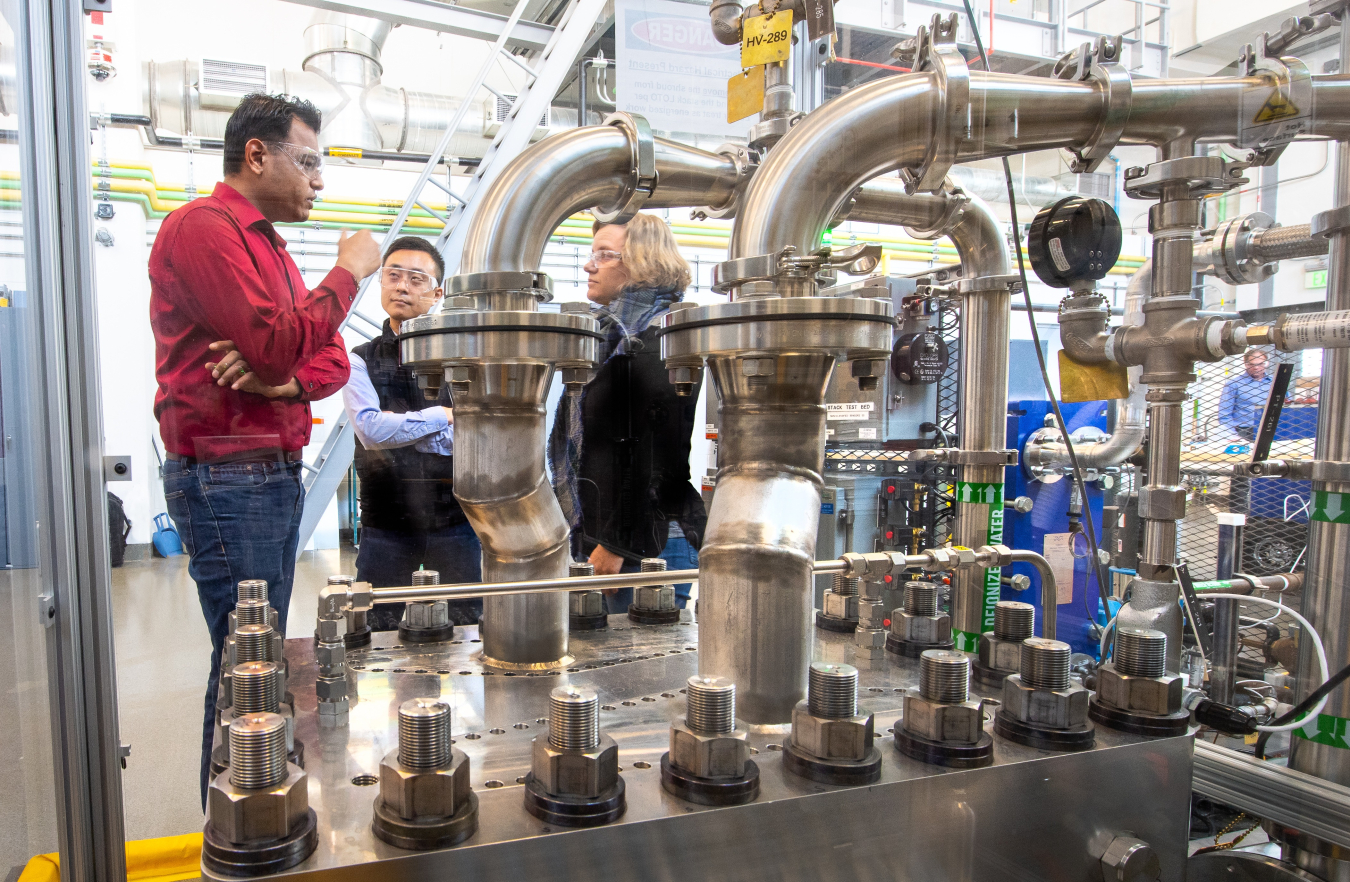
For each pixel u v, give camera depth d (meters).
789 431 0.55
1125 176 0.73
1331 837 0.63
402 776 0.39
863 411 1.05
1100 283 0.83
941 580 0.93
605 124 0.72
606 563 1.02
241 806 0.37
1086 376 0.77
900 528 1.01
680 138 0.84
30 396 0.79
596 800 0.41
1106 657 0.83
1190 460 0.85
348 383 1.07
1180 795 0.56
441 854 0.38
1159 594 0.70
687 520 1.06
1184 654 0.84
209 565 0.91
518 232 0.63
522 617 0.69
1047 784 0.50
